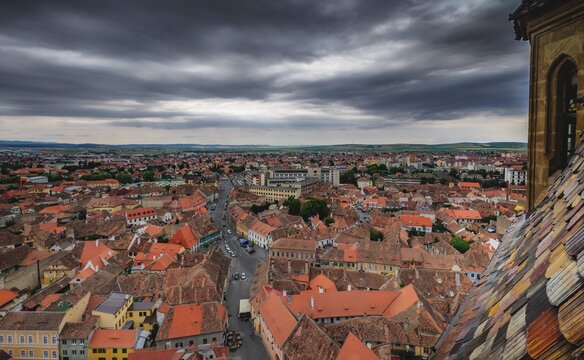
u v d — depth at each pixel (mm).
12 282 115250
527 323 7145
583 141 12305
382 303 90562
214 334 86375
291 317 79188
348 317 88562
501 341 7863
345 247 147750
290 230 166875
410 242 161000
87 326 82750
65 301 88062
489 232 164625
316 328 70000
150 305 100375
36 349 79938
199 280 104812
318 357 65500
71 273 127312
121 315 93375
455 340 12469
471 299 16359
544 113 17594
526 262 10719
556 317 6246
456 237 154500
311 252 138625
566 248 7668
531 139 18562
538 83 17562
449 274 105562
